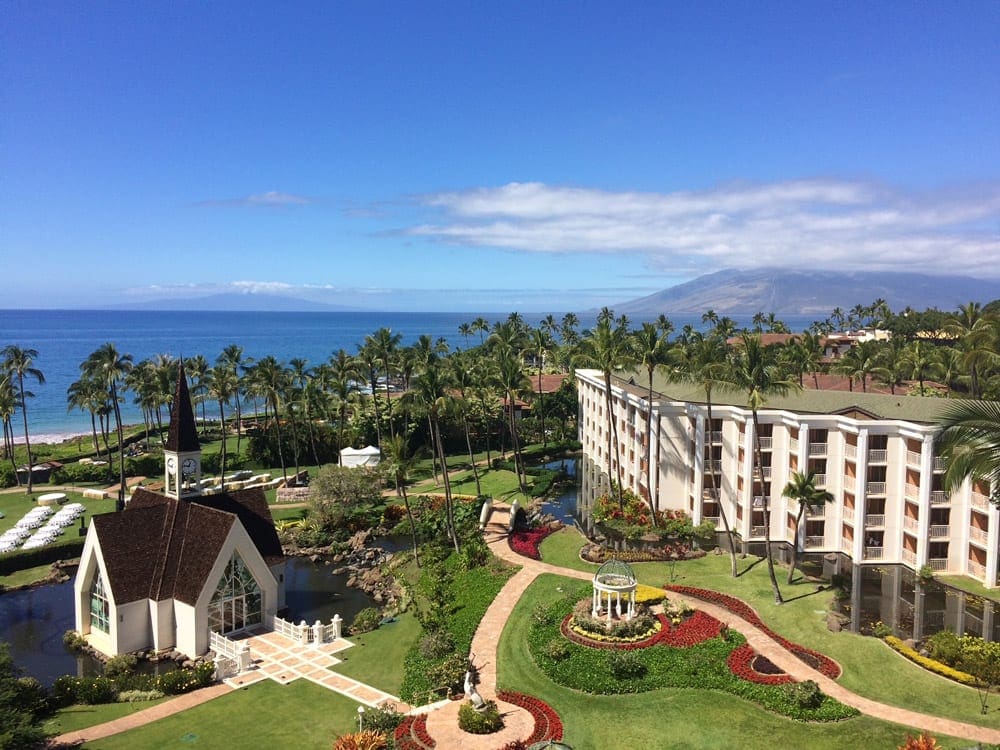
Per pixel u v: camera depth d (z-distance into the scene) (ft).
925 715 109.60
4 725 102.94
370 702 128.67
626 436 271.69
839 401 213.66
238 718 122.52
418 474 328.70
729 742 104.63
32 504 284.00
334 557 227.20
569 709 117.19
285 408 387.75
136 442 415.64
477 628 152.15
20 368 356.38
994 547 168.25
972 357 217.56
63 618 179.73
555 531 228.02
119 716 123.65
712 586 171.42
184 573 159.53
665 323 462.60
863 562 187.42
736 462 214.69
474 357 480.23
